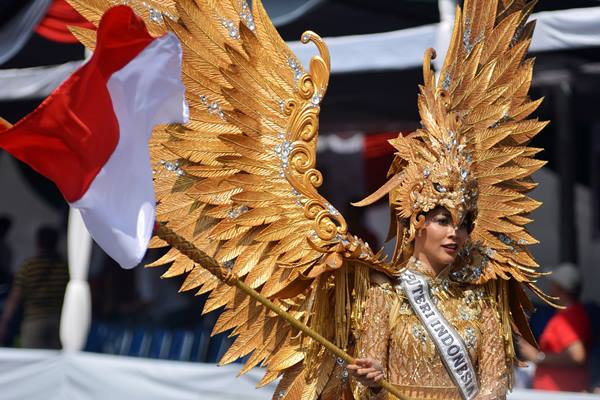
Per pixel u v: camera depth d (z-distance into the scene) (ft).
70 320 62.80
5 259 89.81
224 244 36.14
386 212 95.50
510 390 35.91
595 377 62.03
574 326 58.39
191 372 59.52
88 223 29.50
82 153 29.35
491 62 37.37
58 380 62.08
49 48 79.30
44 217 102.06
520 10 37.93
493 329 35.24
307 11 65.77
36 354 62.80
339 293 34.88
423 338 34.19
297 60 36.50
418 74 65.72
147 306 78.95
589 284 93.09
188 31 36.09
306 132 36.19
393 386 33.37
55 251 75.05
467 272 35.58
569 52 65.72
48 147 29.30
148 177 29.58
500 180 36.94
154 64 29.50
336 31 70.85
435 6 65.16
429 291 34.60
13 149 29.30
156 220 34.06
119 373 60.95
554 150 89.20
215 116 36.27
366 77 66.54
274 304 32.76
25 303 74.13
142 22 28.99
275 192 35.88
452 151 34.32
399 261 35.22
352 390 34.58
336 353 33.45
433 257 34.32
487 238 36.42
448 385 34.24
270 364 36.01
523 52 37.76
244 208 36.19
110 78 29.37
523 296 37.09
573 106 80.23
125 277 81.15
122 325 76.64
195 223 36.27
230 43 36.45
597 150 93.25
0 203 102.32
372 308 34.42
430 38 59.82
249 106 36.09
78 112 29.25
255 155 36.04
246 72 36.14
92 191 29.40
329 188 96.78
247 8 36.55
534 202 36.86
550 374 58.49
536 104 37.60
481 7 37.37
